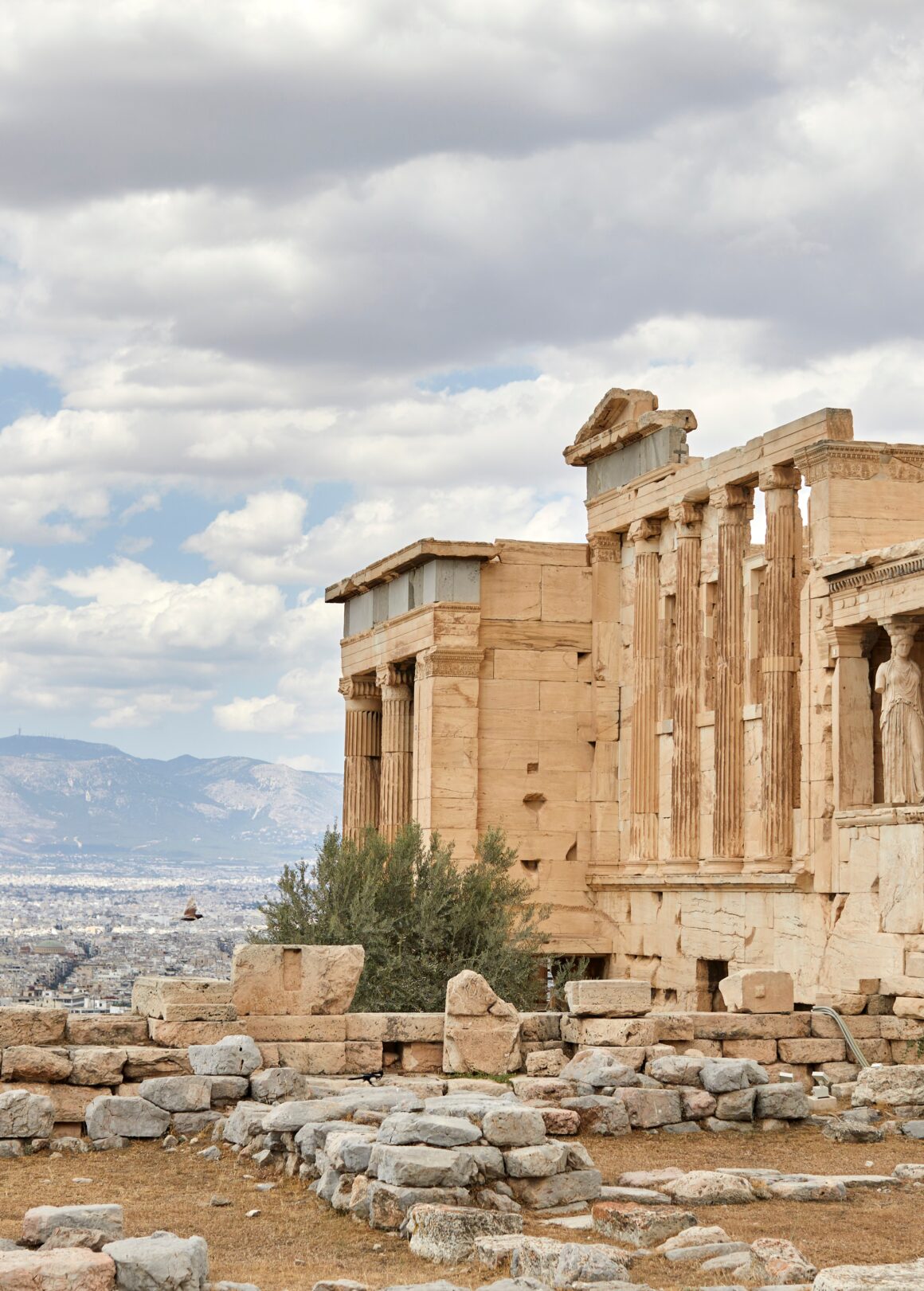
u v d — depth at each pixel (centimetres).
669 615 5219
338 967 3300
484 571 5478
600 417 5488
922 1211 2262
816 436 4369
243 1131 2631
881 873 3953
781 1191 2327
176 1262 1745
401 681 5866
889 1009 3831
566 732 5475
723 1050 3409
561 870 5419
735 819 4738
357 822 6238
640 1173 2411
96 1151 2680
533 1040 3344
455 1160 2195
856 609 4116
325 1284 1775
